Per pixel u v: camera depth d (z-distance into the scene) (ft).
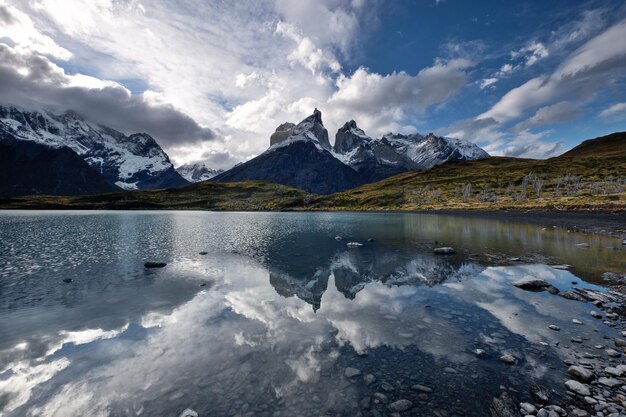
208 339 47.11
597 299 61.67
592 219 248.32
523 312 56.44
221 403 31.81
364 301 65.10
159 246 144.77
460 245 139.23
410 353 42.09
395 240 162.61
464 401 31.71
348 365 39.17
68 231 216.95
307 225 280.10
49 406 31.60
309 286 77.00
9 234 194.49
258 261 107.96
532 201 490.49
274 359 40.86
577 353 41.06
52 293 70.85
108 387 34.88
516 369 37.55
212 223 313.53
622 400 31.01
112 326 52.34
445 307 60.39
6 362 40.50
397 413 29.94
